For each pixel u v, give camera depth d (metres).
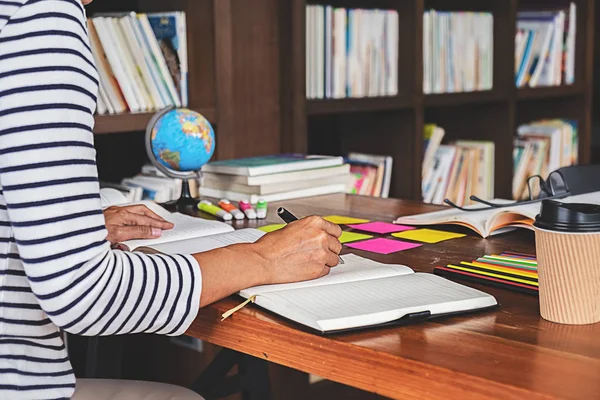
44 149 0.91
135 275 0.99
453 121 3.31
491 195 3.20
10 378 1.01
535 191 3.39
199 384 1.64
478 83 3.11
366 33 2.69
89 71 0.96
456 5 3.22
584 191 1.79
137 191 2.14
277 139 2.58
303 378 2.58
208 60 2.35
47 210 0.91
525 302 1.08
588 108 3.58
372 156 2.88
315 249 1.15
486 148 3.14
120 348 1.69
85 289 0.94
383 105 2.71
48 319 1.03
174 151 1.84
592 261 0.97
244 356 1.71
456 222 1.52
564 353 0.88
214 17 2.31
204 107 2.34
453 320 1.01
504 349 0.90
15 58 0.91
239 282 1.08
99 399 1.24
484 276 1.19
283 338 0.99
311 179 1.99
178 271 1.04
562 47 3.49
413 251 1.37
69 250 0.92
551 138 3.43
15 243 0.98
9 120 0.91
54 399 1.04
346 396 2.65
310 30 2.53
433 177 3.00
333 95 2.62
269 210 1.81
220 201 1.80
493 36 3.15
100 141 2.51
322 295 1.06
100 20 2.12
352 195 2.03
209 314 1.08
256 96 2.51
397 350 0.90
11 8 0.92
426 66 2.88
